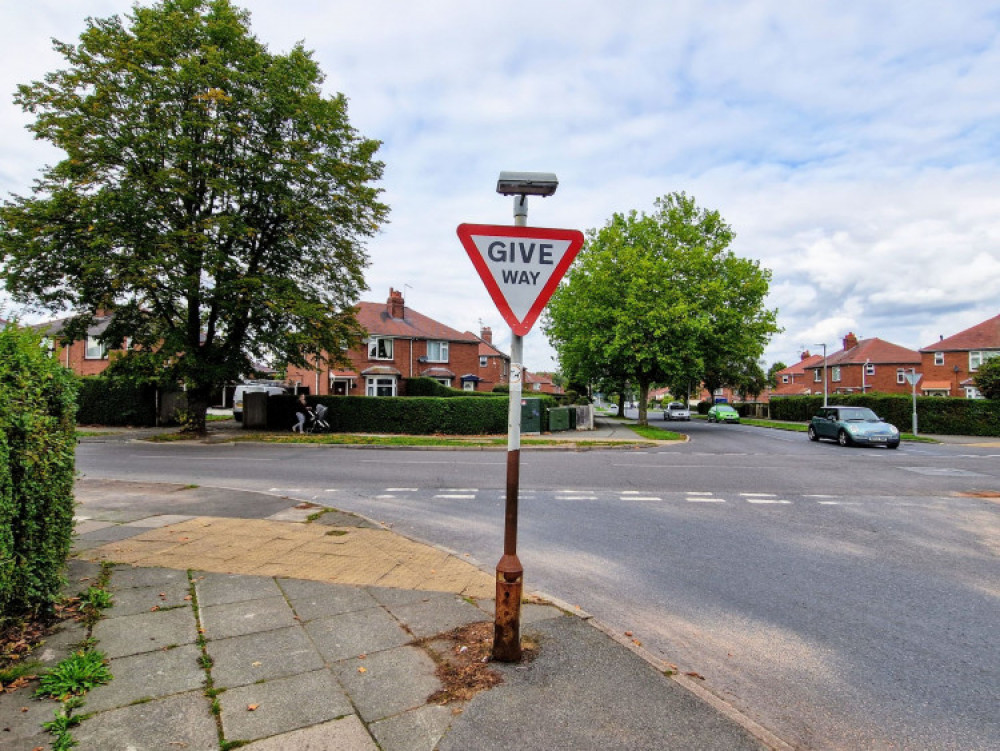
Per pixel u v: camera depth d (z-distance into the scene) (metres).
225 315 21.86
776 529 7.86
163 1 20.59
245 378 24.80
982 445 22.61
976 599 5.19
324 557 5.86
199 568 5.42
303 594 4.75
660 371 31.14
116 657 3.54
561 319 33.44
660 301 28.55
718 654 4.05
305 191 21.75
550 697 3.16
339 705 3.04
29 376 3.94
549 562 6.20
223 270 19.77
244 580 5.08
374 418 24.31
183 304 23.06
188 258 18.91
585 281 31.62
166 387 26.14
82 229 18.55
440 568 5.54
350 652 3.68
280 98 19.67
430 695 3.16
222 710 2.97
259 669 3.43
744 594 5.27
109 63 18.59
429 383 36.16
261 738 2.74
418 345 44.34
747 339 31.00
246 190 20.53
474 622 4.21
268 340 21.86
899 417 30.19
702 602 5.06
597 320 29.84
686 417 50.44
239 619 4.19
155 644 3.74
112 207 17.98
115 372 21.19
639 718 2.98
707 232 33.06
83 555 5.82
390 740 2.75
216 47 19.58
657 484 11.70
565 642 3.88
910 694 3.53
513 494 3.61
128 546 6.20
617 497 10.16
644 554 6.55
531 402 24.27
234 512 8.14
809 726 3.17
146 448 18.52
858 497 10.42
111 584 4.92
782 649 4.14
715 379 58.41
